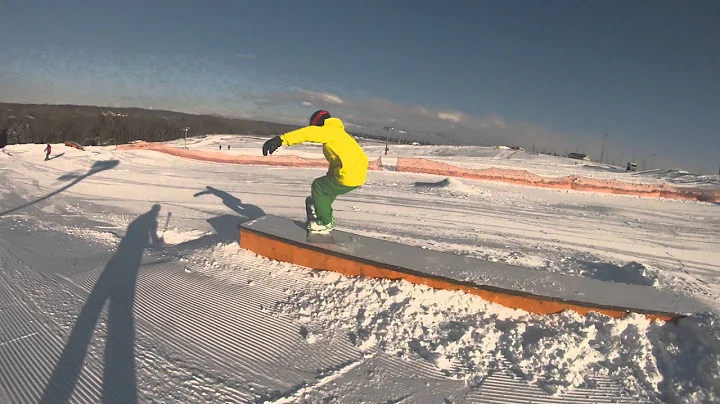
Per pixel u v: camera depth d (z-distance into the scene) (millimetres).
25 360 3816
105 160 27391
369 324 4734
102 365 3771
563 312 5117
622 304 5137
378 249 6215
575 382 3977
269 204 14945
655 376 4125
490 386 3861
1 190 15133
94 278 5887
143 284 5609
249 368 3873
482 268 5910
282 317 4832
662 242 13477
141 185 18031
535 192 24125
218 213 12688
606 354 4441
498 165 49844
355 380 3822
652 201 23750
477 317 5039
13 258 6871
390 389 3730
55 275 6047
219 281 5711
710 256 12047
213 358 3984
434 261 5949
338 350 4266
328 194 6242
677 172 45781
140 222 10672
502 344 4508
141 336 4297
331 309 5023
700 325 4715
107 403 3279
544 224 14828
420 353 4277
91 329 4402
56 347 4047
